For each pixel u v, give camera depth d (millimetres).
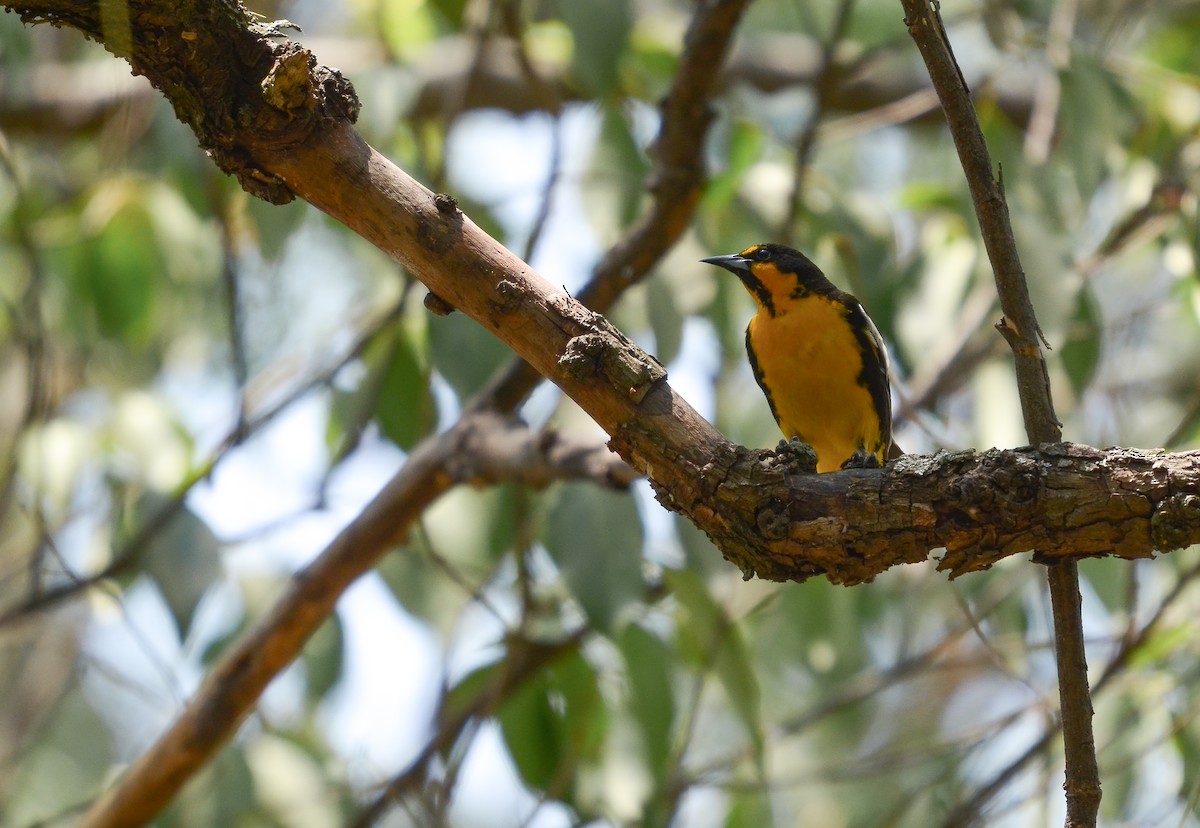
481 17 11250
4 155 10203
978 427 10688
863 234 10641
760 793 10906
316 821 10172
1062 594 5516
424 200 5594
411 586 10539
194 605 8891
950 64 5598
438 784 9633
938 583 12070
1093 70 9922
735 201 10852
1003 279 5664
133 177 11703
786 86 14680
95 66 13789
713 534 5355
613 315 10773
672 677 9789
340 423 10562
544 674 10180
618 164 10602
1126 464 5008
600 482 8562
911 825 11125
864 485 5160
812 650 11227
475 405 9273
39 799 13102
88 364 12805
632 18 9320
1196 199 10547
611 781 9875
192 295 12391
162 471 10141
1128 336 12273
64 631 14312
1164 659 10047
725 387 11773
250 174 5719
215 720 9500
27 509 10250
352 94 5652
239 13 5465
